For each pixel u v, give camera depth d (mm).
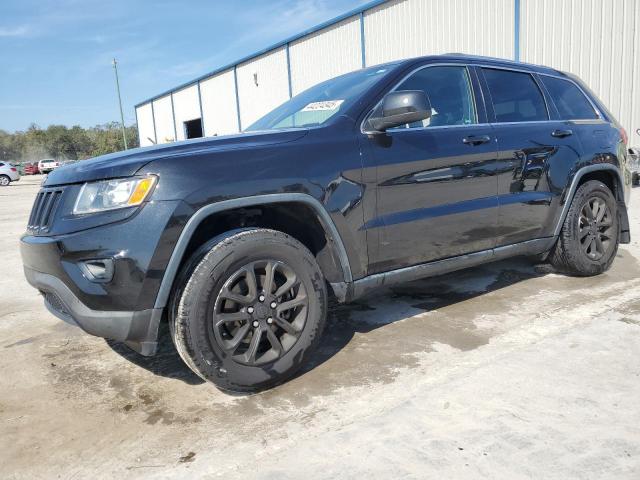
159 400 2590
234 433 2232
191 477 1940
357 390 2549
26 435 2324
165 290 2361
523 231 3773
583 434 2049
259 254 2506
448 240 3301
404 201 3070
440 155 3203
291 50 19984
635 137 10141
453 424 2170
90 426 2373
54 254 2426
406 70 3287
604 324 3162
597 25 10477
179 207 2352
